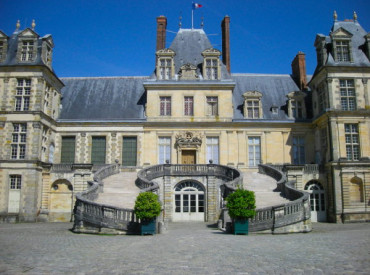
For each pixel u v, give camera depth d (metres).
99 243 14.95
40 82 32.22
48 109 34.34
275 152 36.22
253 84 40.81
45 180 32.38
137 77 41.66
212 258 11.09
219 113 36.22
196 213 30.91
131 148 36.16
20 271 9.20
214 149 36.06
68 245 14.15
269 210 19.80
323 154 34.50
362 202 31.14
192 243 14.85
